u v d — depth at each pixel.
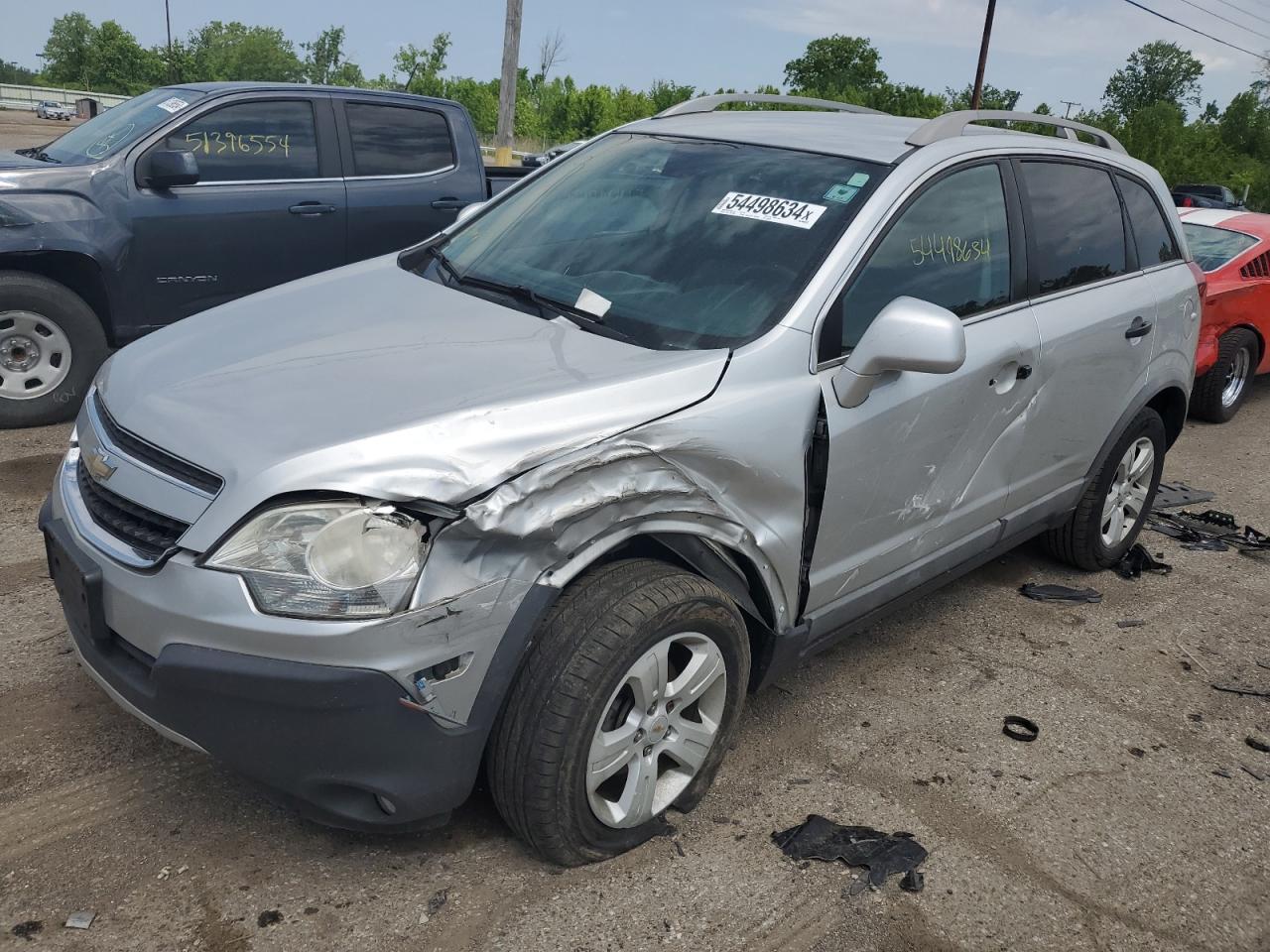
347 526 2.17
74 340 5.79
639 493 2.46
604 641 2.38
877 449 3.07
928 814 3.03
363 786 2.28
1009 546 4.18
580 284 3.19
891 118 4.05
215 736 2.26
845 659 3.93
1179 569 5.12
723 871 2.69
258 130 6.38
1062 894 2.76
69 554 2.45
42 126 35.59
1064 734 3.55
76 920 2.34
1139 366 4.38
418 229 7.02
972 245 3.50
